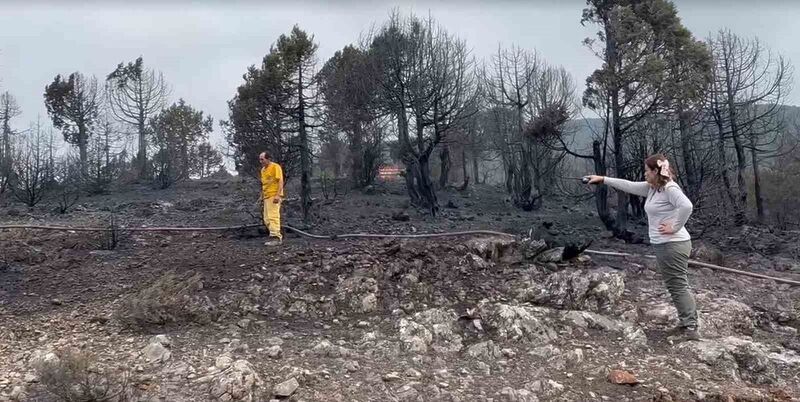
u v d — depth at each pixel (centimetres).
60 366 430
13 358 518
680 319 603
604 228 1382
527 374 504
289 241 995
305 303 664
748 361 532
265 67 1219
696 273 845
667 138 1309
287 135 1267
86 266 827
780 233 1335
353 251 859
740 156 1611
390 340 568
